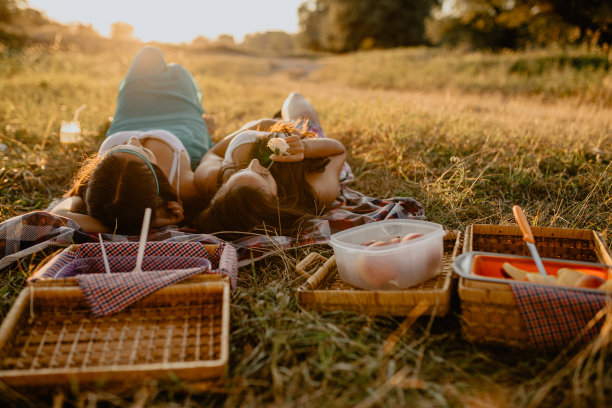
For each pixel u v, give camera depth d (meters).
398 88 13.33
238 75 19.16
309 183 2.92
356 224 2.75
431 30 40.91
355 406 1.42
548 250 2.22
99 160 2.72
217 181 2.84
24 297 1.72
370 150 4.49
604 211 2.96
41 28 32.94
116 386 1.45
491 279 1.65
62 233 2.46
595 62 13.97
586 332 1.55
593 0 23.66
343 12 45.56
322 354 1.59
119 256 2.16
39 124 5.42
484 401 1.44
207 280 1.88
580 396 1.39
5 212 3.17
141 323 1.81
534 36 29.88
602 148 4.13
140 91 3.96
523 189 3.46
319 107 6.74
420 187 3.50
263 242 2.46
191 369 1.44
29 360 1.59
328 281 2.20
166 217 2.85
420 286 2.04
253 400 1.47
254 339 1.84
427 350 1.72
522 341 1.67
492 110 6.36
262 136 2.84
